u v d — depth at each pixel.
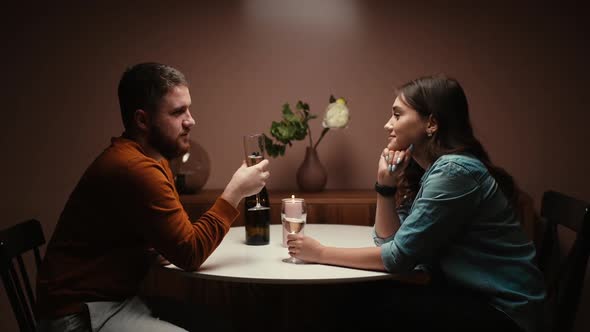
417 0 2.78
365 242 1.79
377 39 2.81
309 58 2.83
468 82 2.79
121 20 2.83
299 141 2.87
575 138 2.76
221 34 2.83
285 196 2.57
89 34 2.83
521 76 2.76
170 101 1.46
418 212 1.40
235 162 2.88
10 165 2.86
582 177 2.76
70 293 1.36
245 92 2.86
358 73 2.82
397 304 1.44
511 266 1.41
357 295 1.83
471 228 1.44
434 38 2.79
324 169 2.71
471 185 1.40
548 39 2.73
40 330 1.37
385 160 1.65
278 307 2.30
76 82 2.85
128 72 1.49
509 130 2.79
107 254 1.41
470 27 2.77
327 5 2.81
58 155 2.87
